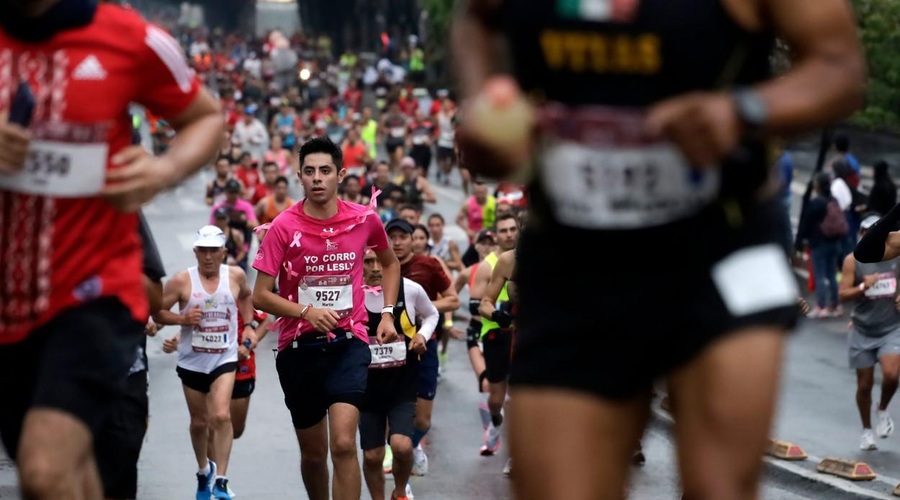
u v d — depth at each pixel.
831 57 7.92
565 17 8.38
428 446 37.75
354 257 25.30
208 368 31.72
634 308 8.61
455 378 47.88
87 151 10.93
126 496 19.64
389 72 190.50
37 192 10.88
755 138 7.78
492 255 37.56
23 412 11.53
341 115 149.75
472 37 8.80
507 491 32.69
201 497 31.61
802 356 50.41
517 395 8.85
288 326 25.17
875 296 36.62
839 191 62.47
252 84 176.75
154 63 11.29
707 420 8.45
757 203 8.72
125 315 11.18
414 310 29.45
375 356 28.75
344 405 24.52
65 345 10.88
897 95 69.88
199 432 31.80
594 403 8.65
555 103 8.58
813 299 60.50
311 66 198.12
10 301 11.06
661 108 7.73
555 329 8.74
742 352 8.40
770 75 8.62
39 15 10.77
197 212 91.75
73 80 10.84
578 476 8.54
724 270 8.55
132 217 11.49
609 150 8.43
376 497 29.08
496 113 7.70
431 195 76.25
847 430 39.53
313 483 26.14
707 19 8.31
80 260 11.02
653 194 8.48
